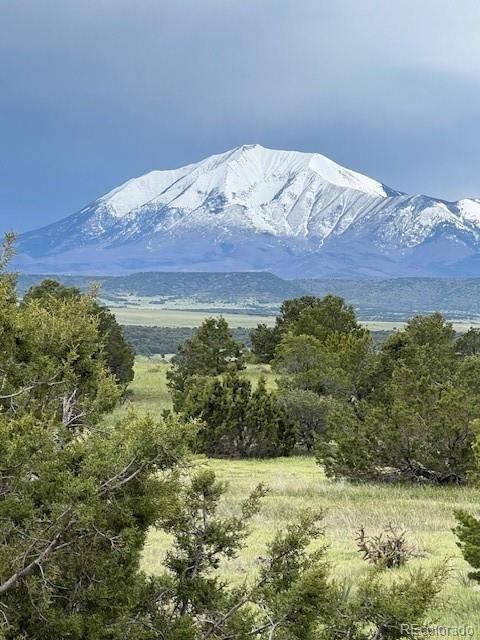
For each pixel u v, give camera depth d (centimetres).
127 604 789
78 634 736
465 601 1335
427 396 3431
